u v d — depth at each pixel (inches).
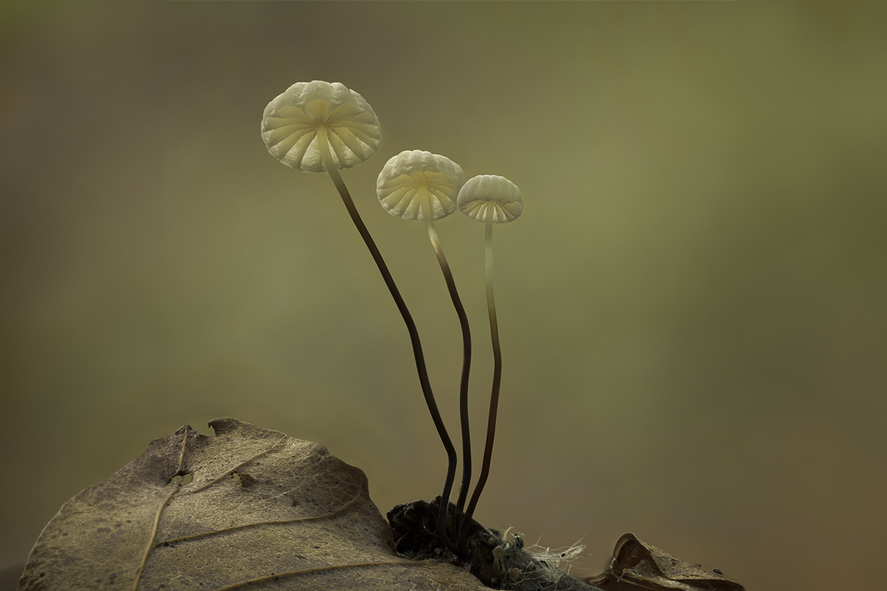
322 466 10.0
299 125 10.0
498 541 9.9
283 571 9.5
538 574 10.0
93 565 9.4
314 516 9.8
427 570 9.7
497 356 10.0
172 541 9.6
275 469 9.9
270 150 10.0
